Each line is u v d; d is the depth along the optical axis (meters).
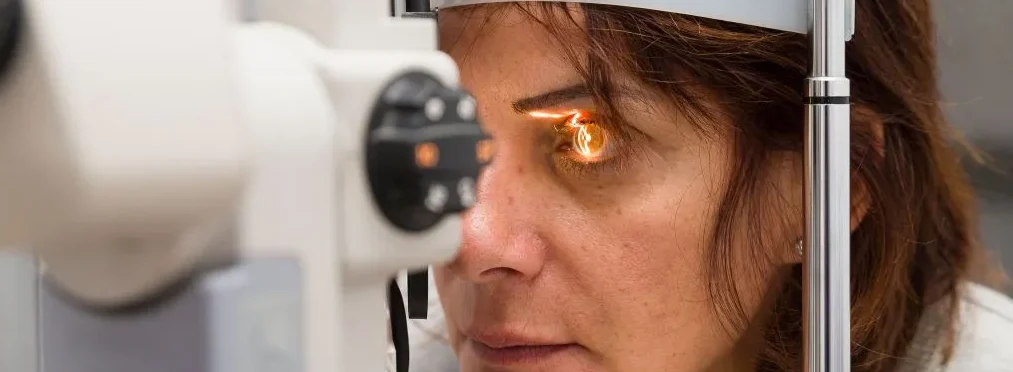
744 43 0.49
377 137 0.24
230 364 0.22
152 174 0.20
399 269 0.26
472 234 0.47
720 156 0.50
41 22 0.19
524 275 0.49
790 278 0.55
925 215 0.65
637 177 0.48
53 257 0.24
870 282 0.60
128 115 0.20
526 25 0.46
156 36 0.20
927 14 0.64
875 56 0.58
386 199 0.25
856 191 0.58
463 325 0.51
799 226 0.53
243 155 0.22
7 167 0.21
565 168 0.48
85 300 0.24
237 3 0.26
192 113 0.21
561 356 0.50
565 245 0.48
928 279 0.67
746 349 0.56
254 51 0.24
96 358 0.24
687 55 0.48
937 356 0.65
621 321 0.49
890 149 0.60
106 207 0.20
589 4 0.46
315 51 0.25
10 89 0.20
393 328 0.36
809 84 0.42
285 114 0.23
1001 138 1.03
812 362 0.42
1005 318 0.71
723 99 0.49
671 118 0.48
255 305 0.23
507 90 0.47
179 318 0.22
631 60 0.47
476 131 0.25
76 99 0.19
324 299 0.24
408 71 0.25
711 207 0.50
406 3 0.34
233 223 0.23
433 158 0.24
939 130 0.67
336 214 0.25
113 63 0.20
